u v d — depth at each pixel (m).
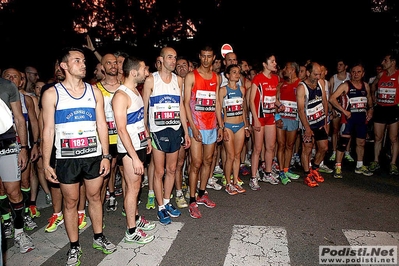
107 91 4.47
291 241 3.95
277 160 6.83
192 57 19.02
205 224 4.43
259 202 5.18
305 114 5.84
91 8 18.62
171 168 4.52
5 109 2.10
